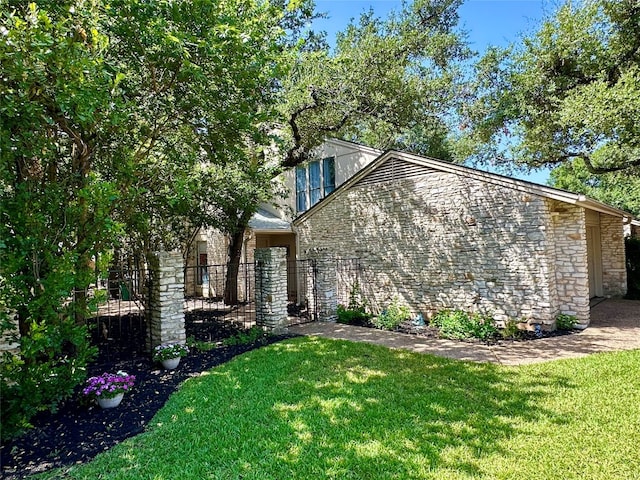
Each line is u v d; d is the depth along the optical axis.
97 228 4.92
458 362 6.58
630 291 13.55
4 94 4.22
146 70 6.60
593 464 3.41
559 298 9.16
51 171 5.66
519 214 8.85
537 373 5.85
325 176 15.46
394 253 11.26
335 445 3.83
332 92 11.79
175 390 5.53
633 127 9.98
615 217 13.34
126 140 6.99
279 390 5.37
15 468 3.52
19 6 4.71
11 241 4.17
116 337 9.05
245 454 3.71
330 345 7.90
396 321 10.04
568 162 16.48
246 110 7.13
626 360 6.23
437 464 3.46
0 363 4.13
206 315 12.05
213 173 11.07
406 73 14.09
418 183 10.68
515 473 3.30
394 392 5.21
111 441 4.03
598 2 11.80
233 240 13.86
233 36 5.99
